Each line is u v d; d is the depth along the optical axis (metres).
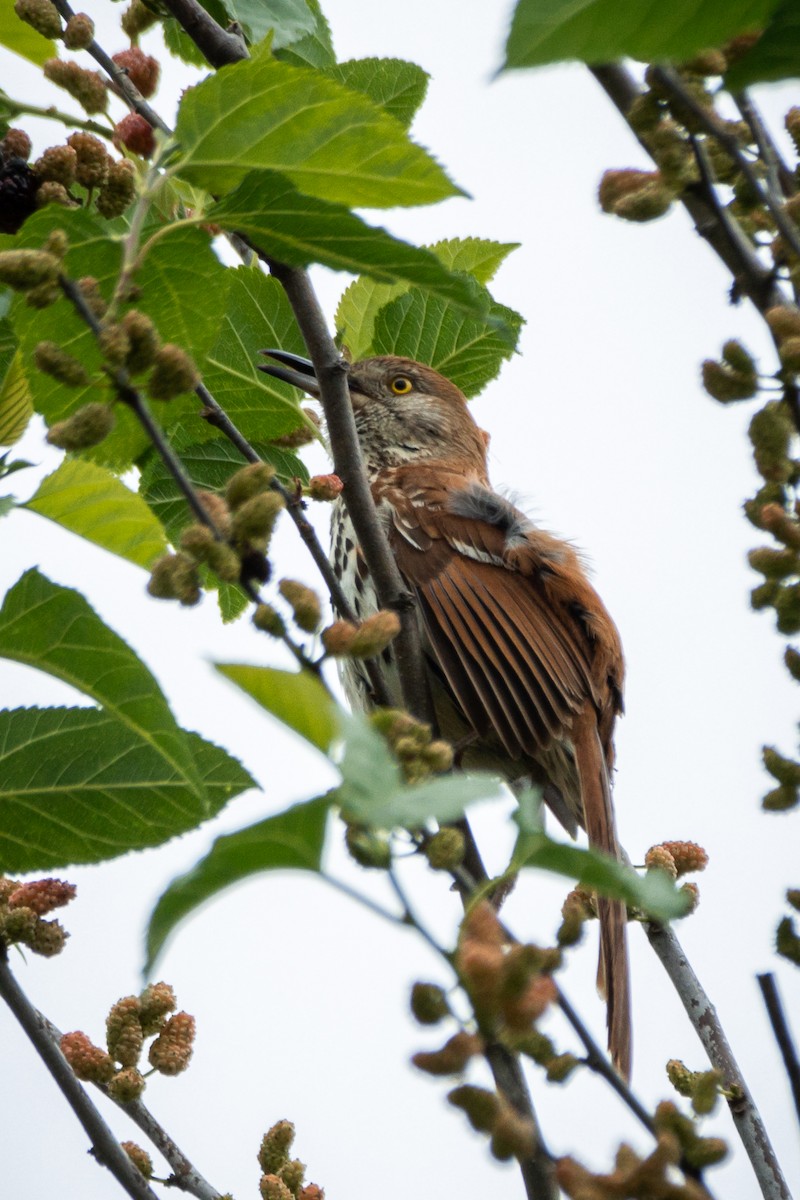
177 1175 5.19
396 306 7.56
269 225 4.79
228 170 4.68
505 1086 4.39
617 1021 6.96
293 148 4.64
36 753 4.84
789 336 4.15
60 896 4.95
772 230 4.59
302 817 3.06
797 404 4.27
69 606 4.20
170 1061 5.27
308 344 6.11
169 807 4.84
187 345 5.18
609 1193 3.23
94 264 4.91
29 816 4.86
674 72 4.22
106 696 4.21
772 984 4.64
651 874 3.26
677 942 6.20
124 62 5.82
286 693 3.10
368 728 2.95
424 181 4.72
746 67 3.30
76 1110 4.84
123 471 6.78
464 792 2.85
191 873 3.09
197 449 7.09
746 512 4.52
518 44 2.75
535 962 3.04
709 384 4.30
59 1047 5.19
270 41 4.80
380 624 3.98
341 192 4.78
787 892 4.74
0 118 5.58
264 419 7.12
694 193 4.25
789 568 4.41
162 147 4.69
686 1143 3.73
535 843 3.21
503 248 7.45
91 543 4.65
